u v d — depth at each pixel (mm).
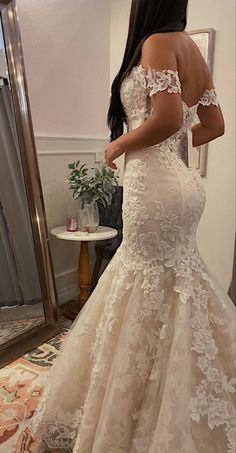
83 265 2711
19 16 2354
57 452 1509
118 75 1354
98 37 2959
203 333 1279
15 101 2248
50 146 2715
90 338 1478
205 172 2729
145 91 1261
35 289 2410
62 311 2832
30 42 2449
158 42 1204
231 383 1308
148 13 1234
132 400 1272
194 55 1340
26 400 1812
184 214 1296
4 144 2203
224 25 2477
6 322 2215
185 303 1274
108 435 1245
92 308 1497
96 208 2645
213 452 1216
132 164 1322
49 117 2678
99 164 3162
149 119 1212
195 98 1396
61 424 1474
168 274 1313
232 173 2617
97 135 3133
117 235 2824
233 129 2561
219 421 1233
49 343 2342
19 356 2182
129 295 1339
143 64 1235
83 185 2561
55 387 1479
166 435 1149
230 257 2730
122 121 1432
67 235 2531
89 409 1324
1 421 1680
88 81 2945
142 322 1290
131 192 1314
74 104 2859
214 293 1385
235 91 2508
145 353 1288
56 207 2842
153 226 1280
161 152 1286
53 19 2570
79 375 1471
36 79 2531
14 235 2279
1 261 2207
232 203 2654
